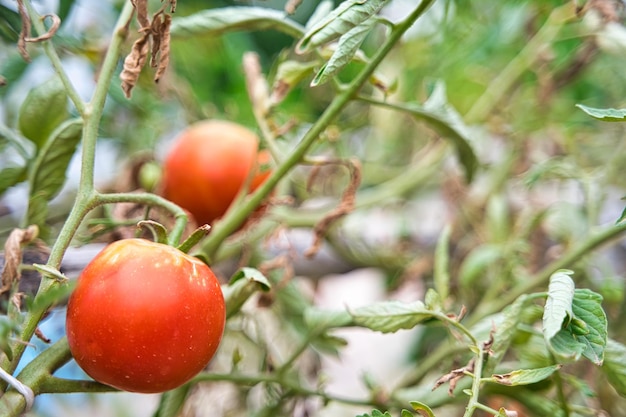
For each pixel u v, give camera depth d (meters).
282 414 0.81
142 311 0.60
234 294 0.71
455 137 0.80
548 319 0.61
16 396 0.61
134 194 0.64
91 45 0.85
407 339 1.09
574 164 0.89
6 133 0.75
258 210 0.81
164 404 0.75
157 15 0.65
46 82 0.74
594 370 0.82
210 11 0.75
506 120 1.00
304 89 1.01
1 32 0.78
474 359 0.66
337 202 0.99
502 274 0.87
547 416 0.72
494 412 0.62
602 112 0.61
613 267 0.96
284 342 0.93
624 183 0.99
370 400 0.79
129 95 0.66
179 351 0.61
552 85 0.93
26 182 0.80
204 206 0.81
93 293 0.61
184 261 0.62
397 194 0.99
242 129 0.83
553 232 0.90
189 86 0.96
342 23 0.62
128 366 0.61
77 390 0.63
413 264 0.98
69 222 0.63
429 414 0.62
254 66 0.79
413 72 1.03
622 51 0.85
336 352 0.85
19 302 0.64
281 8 1.00
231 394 0.88
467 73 1.04
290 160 0.73
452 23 0.98
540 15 0.95
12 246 0.65
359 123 0.95
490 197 0.97
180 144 0.81
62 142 0.71
